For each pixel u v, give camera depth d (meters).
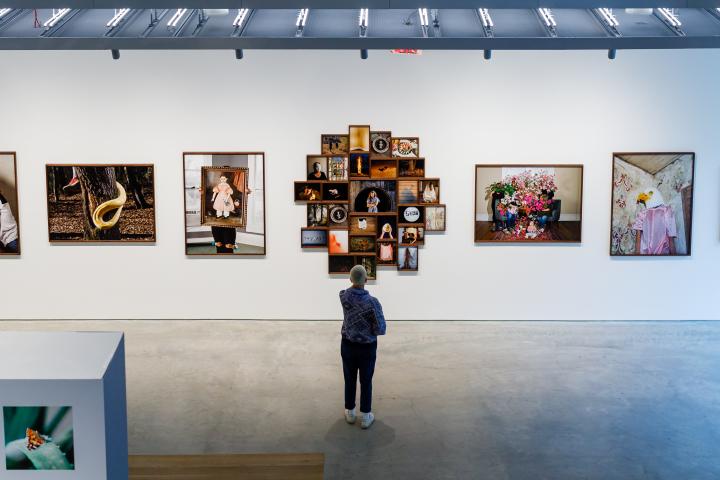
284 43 6.49
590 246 9.38
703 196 9.30
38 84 9.17
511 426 5.69
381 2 5.27
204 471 4.80
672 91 9.19
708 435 5.50
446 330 8.97
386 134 9.31
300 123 9.31
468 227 9.40
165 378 6.93
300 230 9.43
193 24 7.02
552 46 6.51
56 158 9.27
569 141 9.27
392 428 5.64
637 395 6.45
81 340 3.19
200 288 9.50
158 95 9.23
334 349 8.03
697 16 6.98
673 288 9.43
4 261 9.40
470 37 6.50
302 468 4.87
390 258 9.45
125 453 3.27
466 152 9.31
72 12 7.11
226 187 9.37
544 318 9.50
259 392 6.52
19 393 2.87
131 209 9.36
